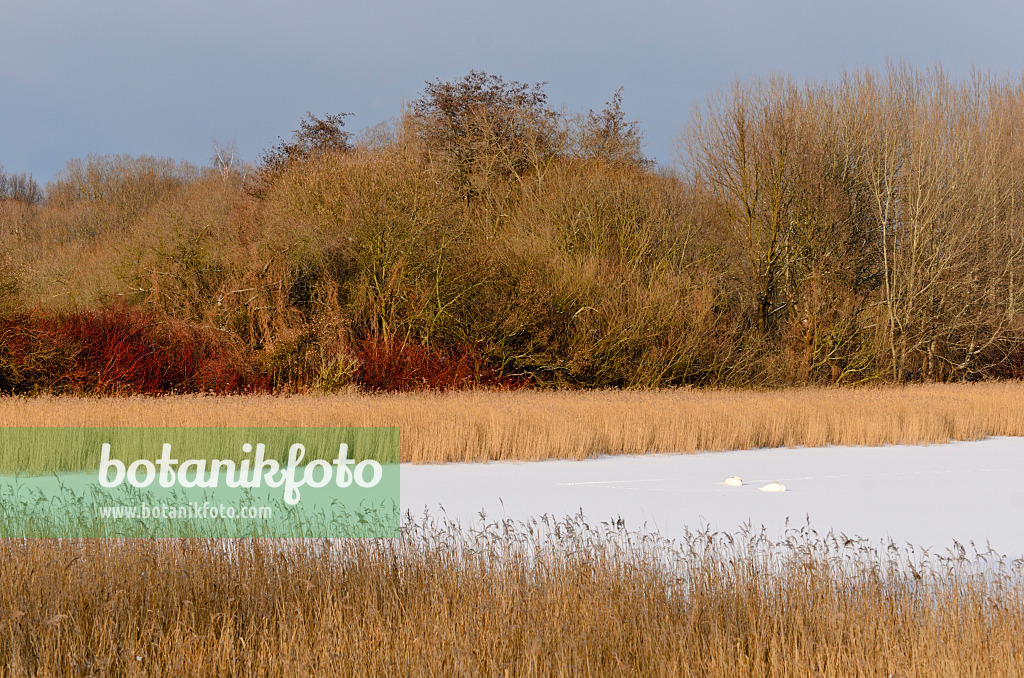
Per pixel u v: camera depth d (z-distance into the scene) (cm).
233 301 3931
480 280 4212
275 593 940
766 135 4747
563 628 850
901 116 5059
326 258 4147
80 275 4219
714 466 2317
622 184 4794
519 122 5188
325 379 3675
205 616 904
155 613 882
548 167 5044
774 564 1008
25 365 3409
